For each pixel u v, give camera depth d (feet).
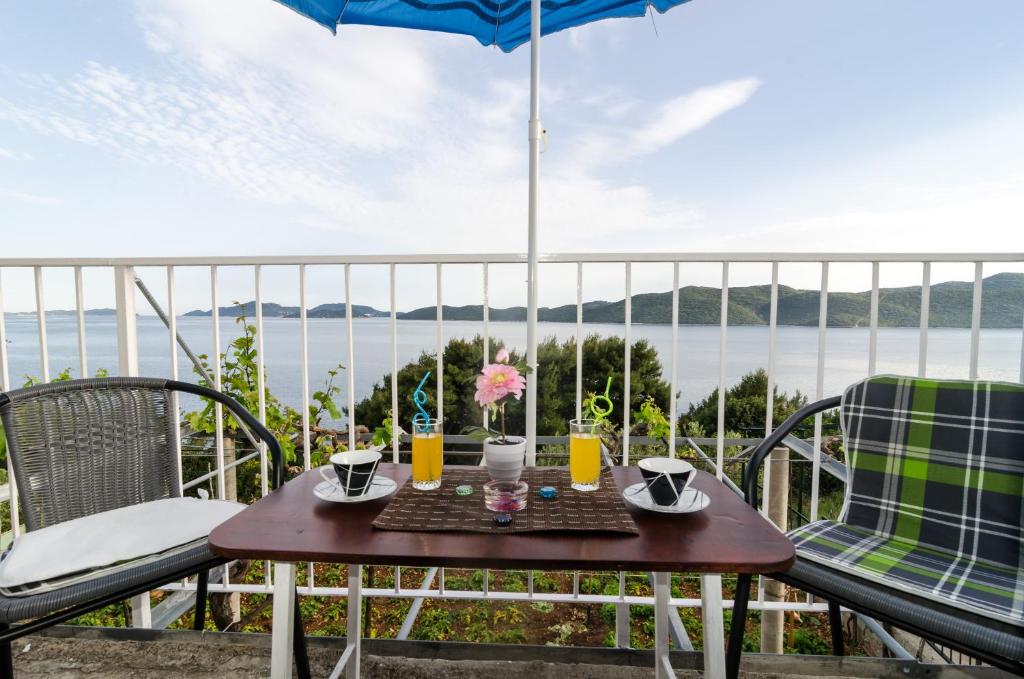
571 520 3.22
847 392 5.15
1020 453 4.24
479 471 4.40
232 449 10.05
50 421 4.80
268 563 6.57
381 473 4.37
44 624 3.60
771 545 2.90
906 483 4.65
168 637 5.76
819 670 5.26
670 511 3.39
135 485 5.24
